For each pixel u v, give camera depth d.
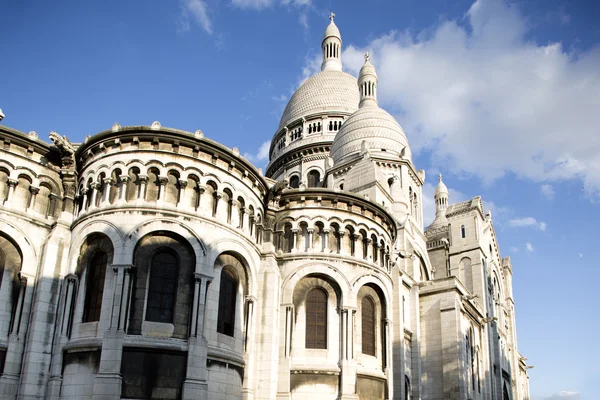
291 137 93.00
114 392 32.59
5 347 36.03
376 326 48.09
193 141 39.28
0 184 38.44
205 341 35.91
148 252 36.72
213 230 38.75
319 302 46.03
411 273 59.41
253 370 40.56
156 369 34.28
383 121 76.62
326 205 48.16
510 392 85.19
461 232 79.62
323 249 46.97
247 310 41.19
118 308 34.53
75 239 38.59
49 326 37.06
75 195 40.69
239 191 41.62
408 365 54.47
